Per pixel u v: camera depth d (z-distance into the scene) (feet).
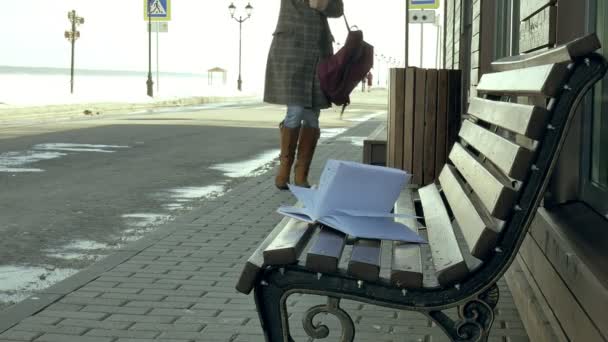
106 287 16.20
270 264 9.57
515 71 10.61
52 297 15.46
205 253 19.26
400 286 9.31
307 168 29.32
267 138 56.03
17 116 88.43
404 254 10.02
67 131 60.18
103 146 48.29
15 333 13.30
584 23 12.37
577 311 9.21
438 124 25.67
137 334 13.33
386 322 14.02
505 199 8.76
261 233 21.68
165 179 34.01
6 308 15.26
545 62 9.26
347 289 9.55
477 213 9.87
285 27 28.14
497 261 9.09
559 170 12.60
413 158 25.77
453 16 51.78
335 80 27.17
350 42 26.89
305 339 13.17
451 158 14.62
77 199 28.53
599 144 11.48
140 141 52.13
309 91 28.17
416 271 9.28
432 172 25.76
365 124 72.38
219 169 37.81
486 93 13.32
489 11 27.81
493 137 10.55
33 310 14.58
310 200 11.96
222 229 22.21
